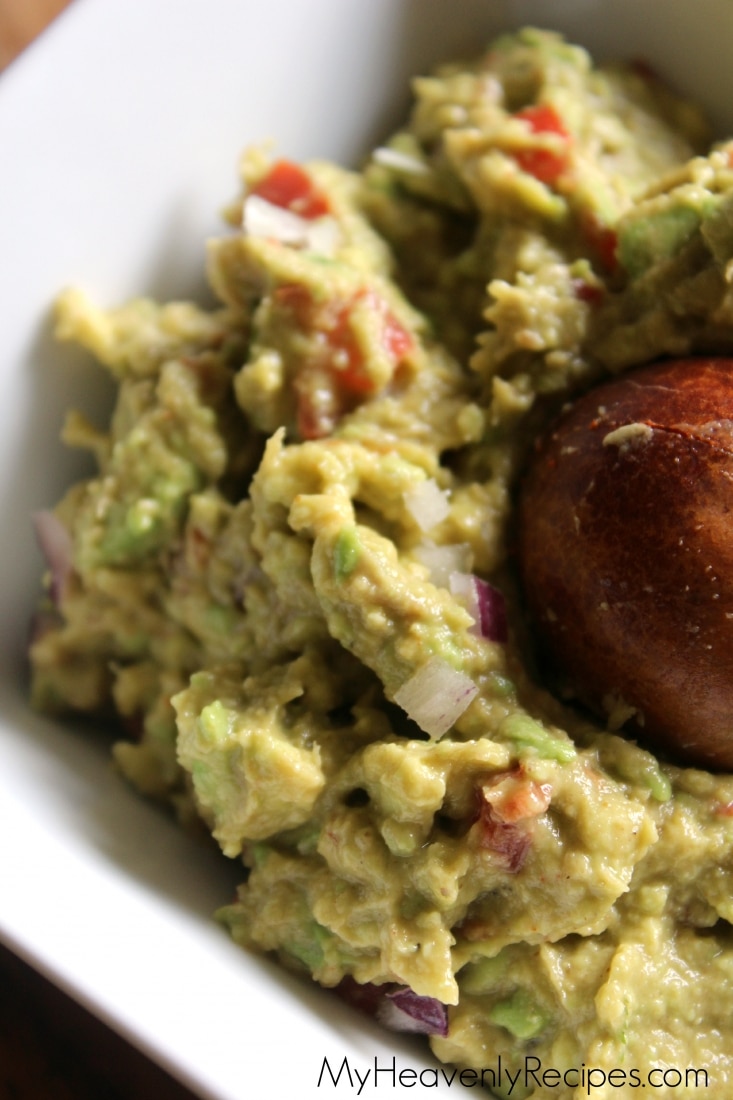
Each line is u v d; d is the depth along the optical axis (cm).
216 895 16
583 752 15
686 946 15
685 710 14
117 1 16
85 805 16
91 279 17
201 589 16
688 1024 15
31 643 17
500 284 16
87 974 14
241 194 18
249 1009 14
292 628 16
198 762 15
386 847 15
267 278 17
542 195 17
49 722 17
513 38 18
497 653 15
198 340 17
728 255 16
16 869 14
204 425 17
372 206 18
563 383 16
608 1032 14
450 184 17
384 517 16
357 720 15
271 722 15
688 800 15
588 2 18
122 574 17
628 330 16
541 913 14
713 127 18
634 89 18
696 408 14
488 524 16
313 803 15
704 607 14
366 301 17
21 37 18
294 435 16
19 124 16
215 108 17
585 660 15
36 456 17
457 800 15
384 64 18
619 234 16
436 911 15
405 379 17
